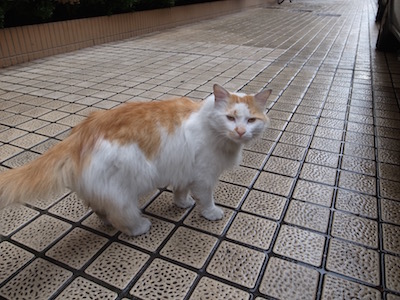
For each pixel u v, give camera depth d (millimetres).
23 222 1796
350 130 2918
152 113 1491
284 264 1523
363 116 3213
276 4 16656
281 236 1698
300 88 4051
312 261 1540
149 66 5086
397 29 4820
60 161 1406
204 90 3957
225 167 1667
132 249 1617
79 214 1870
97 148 1390
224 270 1492
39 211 1886
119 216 1521
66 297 1361
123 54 5910
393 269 1491
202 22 10055
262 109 1568
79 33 6254
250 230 1744
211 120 1486
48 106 3453
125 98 3709
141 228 1698
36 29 5445
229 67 5008
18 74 4652
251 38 7469
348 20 10555
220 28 8875
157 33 8117
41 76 4555
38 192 1354
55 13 6039
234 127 1447
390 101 3596
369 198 1994
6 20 5242
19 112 3277
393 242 1649
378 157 2463
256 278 1450
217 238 1691
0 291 1388
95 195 1436
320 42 6996
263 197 2021
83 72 4758
